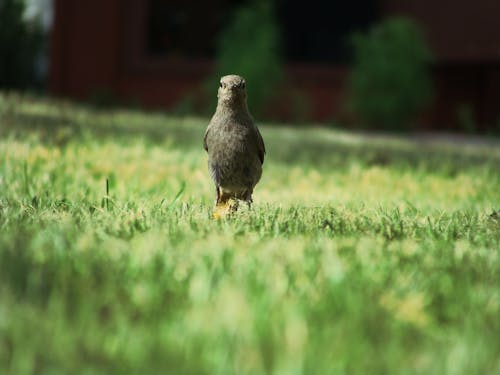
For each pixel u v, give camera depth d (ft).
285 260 19.52
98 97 131.75
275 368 12.12
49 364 12.00
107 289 16.19
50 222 24.53
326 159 61.67
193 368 12.02
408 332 14.34
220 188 30.45
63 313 14.33
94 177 42.39
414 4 125.18
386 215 28.50
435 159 66.23
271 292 16.22
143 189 39.42
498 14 114.93
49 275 17.12
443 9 121.70
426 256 21.15
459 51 119.75
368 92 115.55
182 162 51.47
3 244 19.88
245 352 12.66
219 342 13.14
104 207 29.94
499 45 114.73
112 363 12.14
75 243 20.90
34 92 138.21
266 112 125.39
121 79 135.23
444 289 17.76
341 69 127.24
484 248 23.07
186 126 85.46
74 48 135.74
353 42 117.91
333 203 33.86
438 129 127.75
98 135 62.39
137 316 14.76
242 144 29.01
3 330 13.25
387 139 95.25
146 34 133.59
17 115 68.90
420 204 37.78
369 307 15.49
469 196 42.50
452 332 14.66
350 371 12.25
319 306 15.61
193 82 131.34
